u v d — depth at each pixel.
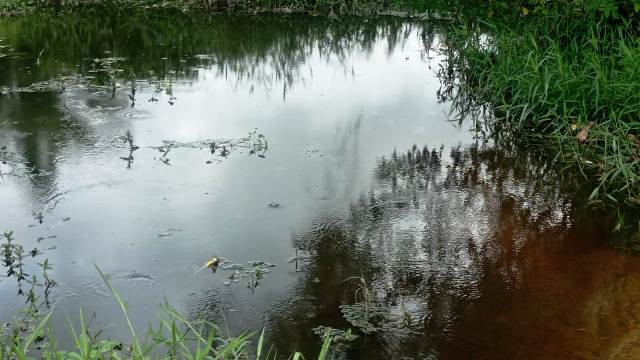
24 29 11.83
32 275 4.09
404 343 3.52
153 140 6.44
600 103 6.57
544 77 6.94
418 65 9.65
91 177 5.52
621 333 3.58
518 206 5.22
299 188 5.42
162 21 12.74
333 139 6.59
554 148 6.39
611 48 7.25
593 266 4.29
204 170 5.73
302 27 12.27
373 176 5.72
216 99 7.89
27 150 6.09
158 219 4.83
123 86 8.33
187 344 3.47
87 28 12.01
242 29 12.06
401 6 12.95
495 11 8.51
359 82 8.74
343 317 3.74
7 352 3.22
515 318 3.74
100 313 3.72
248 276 4.14
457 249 4.52
